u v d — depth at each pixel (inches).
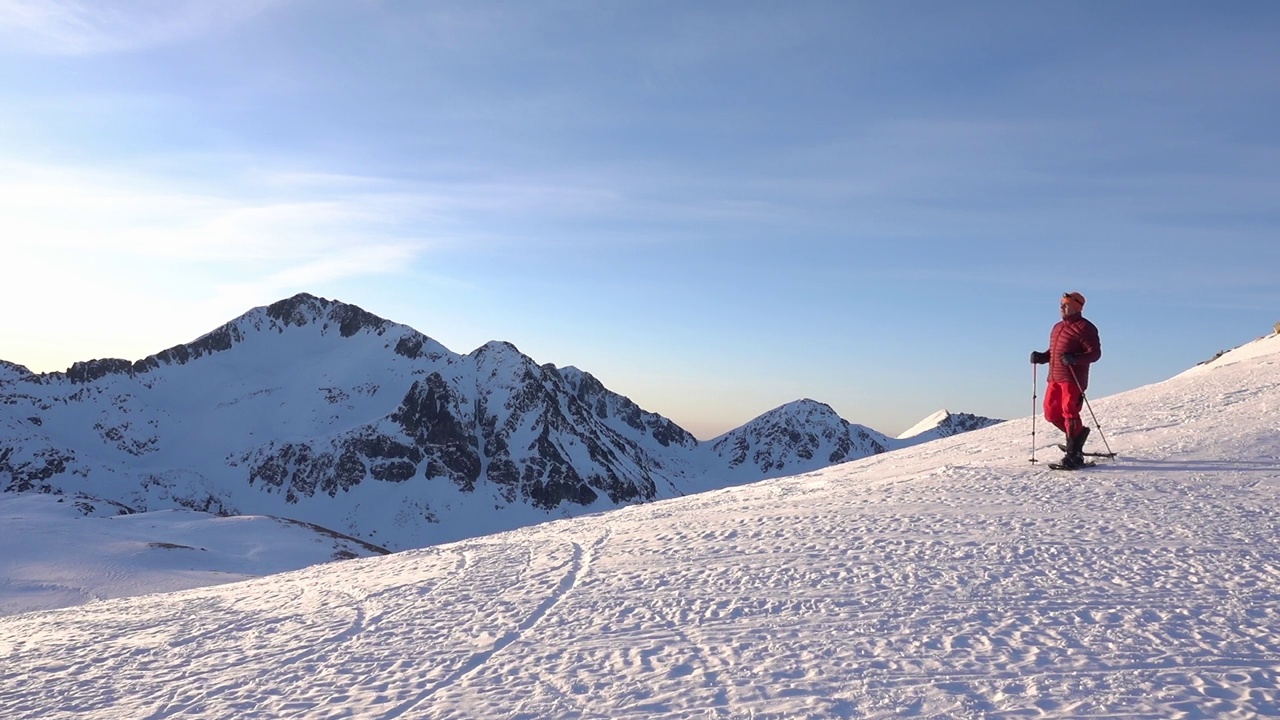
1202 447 566.6
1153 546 349.4
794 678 239.3
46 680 317.4
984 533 401.1
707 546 452.1
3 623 531.8
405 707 247.3
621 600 354.3
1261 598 276.4
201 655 339.0
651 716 220.7
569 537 577.0
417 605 397.4
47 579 4301.2
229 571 4916.3
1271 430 585.0
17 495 7573.8
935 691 221.1
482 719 230.4
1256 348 1312.7
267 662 315.9
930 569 345.1
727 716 216.1
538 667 273.6
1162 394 889.5
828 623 287.7
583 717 224.8
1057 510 437.1
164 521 6456.7
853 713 211.3
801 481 801.6
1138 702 205.6
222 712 259.1
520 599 382.6
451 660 293.6
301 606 433.7
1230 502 419.2
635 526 580.7
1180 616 264.7
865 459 970.1
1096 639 250.4
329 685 277.7
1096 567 326.6
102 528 5841.5
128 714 266.4
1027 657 240.1
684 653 271.6
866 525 451.5
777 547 423.2
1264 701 201.6
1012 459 649.6
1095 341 545.6
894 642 262.1
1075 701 208.7
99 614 495.2
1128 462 553.0
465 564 507.5
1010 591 304.5
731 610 316.5
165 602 529.7
